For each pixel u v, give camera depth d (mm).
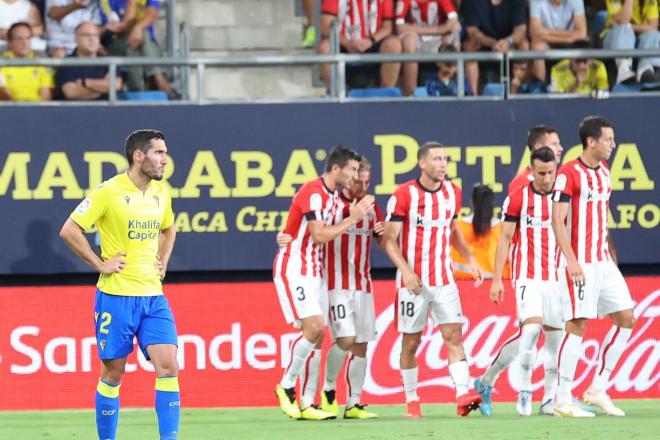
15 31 37781
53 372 34031
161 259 23391
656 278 35125
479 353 34750
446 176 35625
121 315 21703
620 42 39156
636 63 37406
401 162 35531
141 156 21703
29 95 36469
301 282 30078
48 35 38469
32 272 34812
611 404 30750
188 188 35219
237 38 42250
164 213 22344
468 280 35062
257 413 32688
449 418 30375
